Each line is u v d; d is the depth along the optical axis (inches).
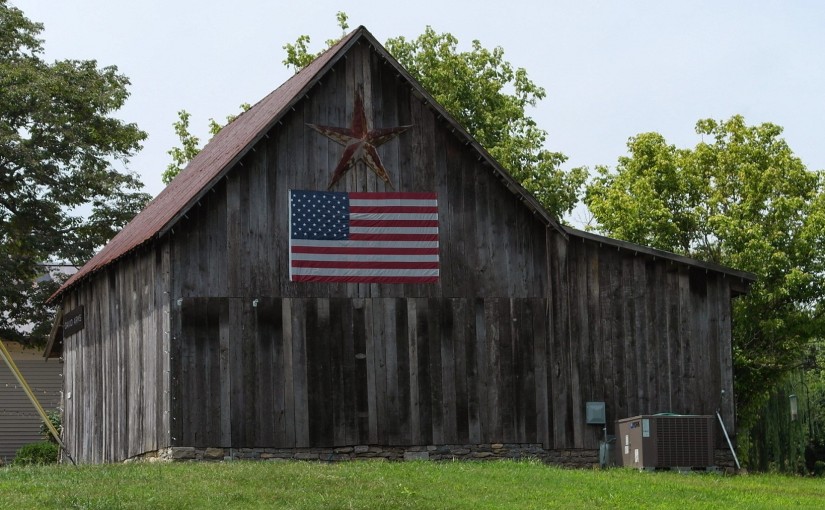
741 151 2043.6
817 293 1955.0
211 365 1311.5
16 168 2244.1
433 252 1387.8
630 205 2009.1
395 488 1036.5
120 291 1485.0
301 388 1333.7
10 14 2290.8
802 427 2415.1
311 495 992.9
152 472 1100.5
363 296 1364.4
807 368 2918.3
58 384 2363.4
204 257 1323.8
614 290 1441.9
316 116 1374.3
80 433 1648.6
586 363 1423.5
